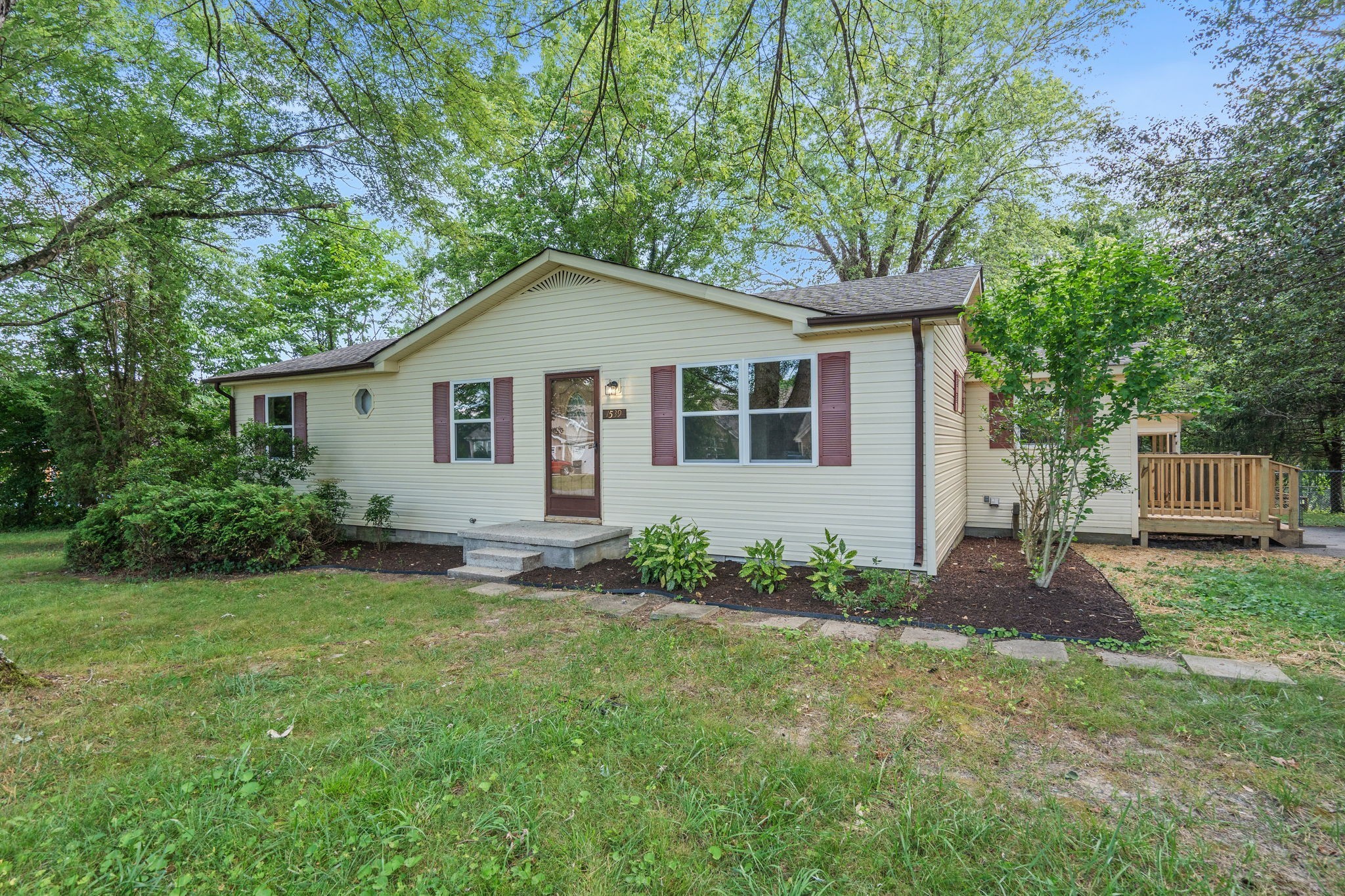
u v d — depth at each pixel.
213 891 1.98
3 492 14.45
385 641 4.71
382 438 9.98
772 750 2.85
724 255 17.69
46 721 3.32
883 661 4.09
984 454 9.69
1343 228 8.15
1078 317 5.16
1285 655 4.18
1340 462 15.20
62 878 2.04
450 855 2.13
